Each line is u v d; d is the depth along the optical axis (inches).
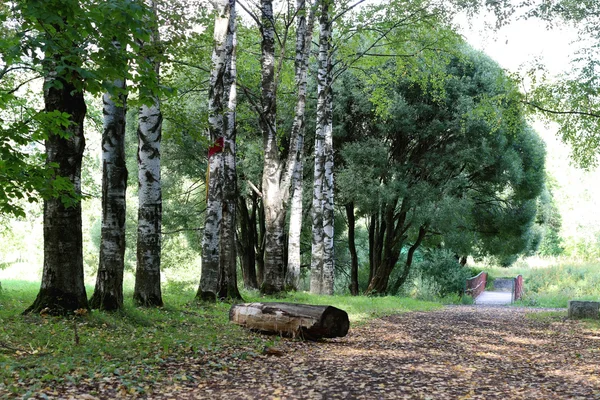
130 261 1494.8
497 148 1175.0
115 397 245.0
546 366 359.9
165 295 676.1
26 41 278.2
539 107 774.5
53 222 402.0
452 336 500.7
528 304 1117.7
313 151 1237.1
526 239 1385.3
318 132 913.5
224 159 676.1
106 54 300.2
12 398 227.1
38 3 276.1
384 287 1255.5
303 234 1318.9
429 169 1185.4
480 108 842.2
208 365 317.1
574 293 1208.2
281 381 287.7
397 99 1123.9
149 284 523.5
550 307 1037.8
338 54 994.1
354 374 307.3
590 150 767.7
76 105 391.5
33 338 335.0
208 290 621.3
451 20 891.4
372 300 882.8
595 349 442.0
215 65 627.2
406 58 986.7
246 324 446.0
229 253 666.8
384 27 913.5
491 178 1258.0
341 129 1167.0
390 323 586.6
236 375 299.1
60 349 314.3
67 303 400.2
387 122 1131.3
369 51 1112.8
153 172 527.8
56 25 299.6
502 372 332.8
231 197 674.2
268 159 788.0
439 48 964.0
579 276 1441.9
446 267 1417.3
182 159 1195.9
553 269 1555.1
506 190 1433.3
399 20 917.8
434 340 468.1
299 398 255.8
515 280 1243.2
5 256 1907.0
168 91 323.3
